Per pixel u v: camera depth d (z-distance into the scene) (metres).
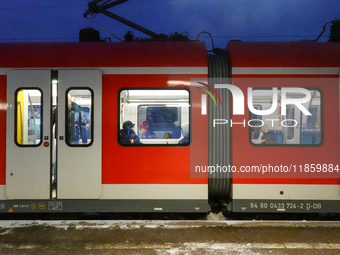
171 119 3.77
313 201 3.72
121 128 3.76
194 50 3.91
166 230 3.42
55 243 3.09
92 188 3.74
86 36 4.66
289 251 2.94
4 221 3.65
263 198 3.74
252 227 3.50
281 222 3.62
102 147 3.76
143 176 3.74
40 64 3.82
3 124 3.77
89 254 2.89
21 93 3.81
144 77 3.79
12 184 3.76
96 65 3.80
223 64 4.02
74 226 3.51
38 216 4.48
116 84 3.79
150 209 3.76
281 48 3.93
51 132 3.78
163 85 3.78
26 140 3.78
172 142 3.76
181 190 3.74
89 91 3.79
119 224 3.56
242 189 3.75
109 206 3.77
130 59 3.82
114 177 3.75
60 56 3.86
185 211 3.75
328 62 3.80
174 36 4.56
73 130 3.78
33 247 3.01
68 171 3.75
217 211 4.49
